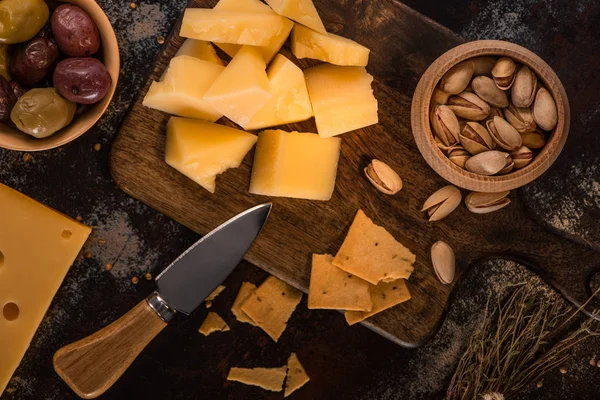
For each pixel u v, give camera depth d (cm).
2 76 41
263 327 47
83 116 43
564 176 48
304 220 45
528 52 43
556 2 48
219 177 45
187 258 44
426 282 46
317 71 44
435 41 45
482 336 48
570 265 46
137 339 44
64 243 45
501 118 43
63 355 44
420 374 49
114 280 47
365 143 45
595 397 49
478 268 49
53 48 41
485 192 45
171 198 45
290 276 45
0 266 45
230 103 42
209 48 44
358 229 45
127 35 46
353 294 45
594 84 48
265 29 43
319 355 49
